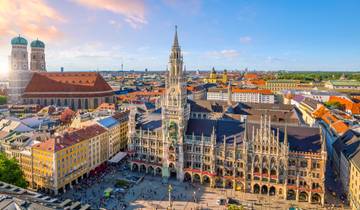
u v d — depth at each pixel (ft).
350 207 387.55
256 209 376.27
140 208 380.37
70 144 436.35
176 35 452.76
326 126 655.76
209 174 445.37
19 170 393.09
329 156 569.23
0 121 629.92
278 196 412.98
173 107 457.68
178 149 461.37
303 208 380.99
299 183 405.59
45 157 415.44
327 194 425.28
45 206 241.35
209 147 448.24
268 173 418.72
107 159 542.98
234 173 433.89
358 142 425.28
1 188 287.48
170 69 456.45
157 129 496.64
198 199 405.80
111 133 559.38
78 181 459.32
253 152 422.00
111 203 392.06
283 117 636.07
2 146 475.31
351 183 392.27
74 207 265.34
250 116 636.48
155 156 496.23
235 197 410.31
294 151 407.23
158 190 433.48
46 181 417.90
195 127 481.05
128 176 481.87
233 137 451.12
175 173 482.69
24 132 542.98
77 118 606.55
